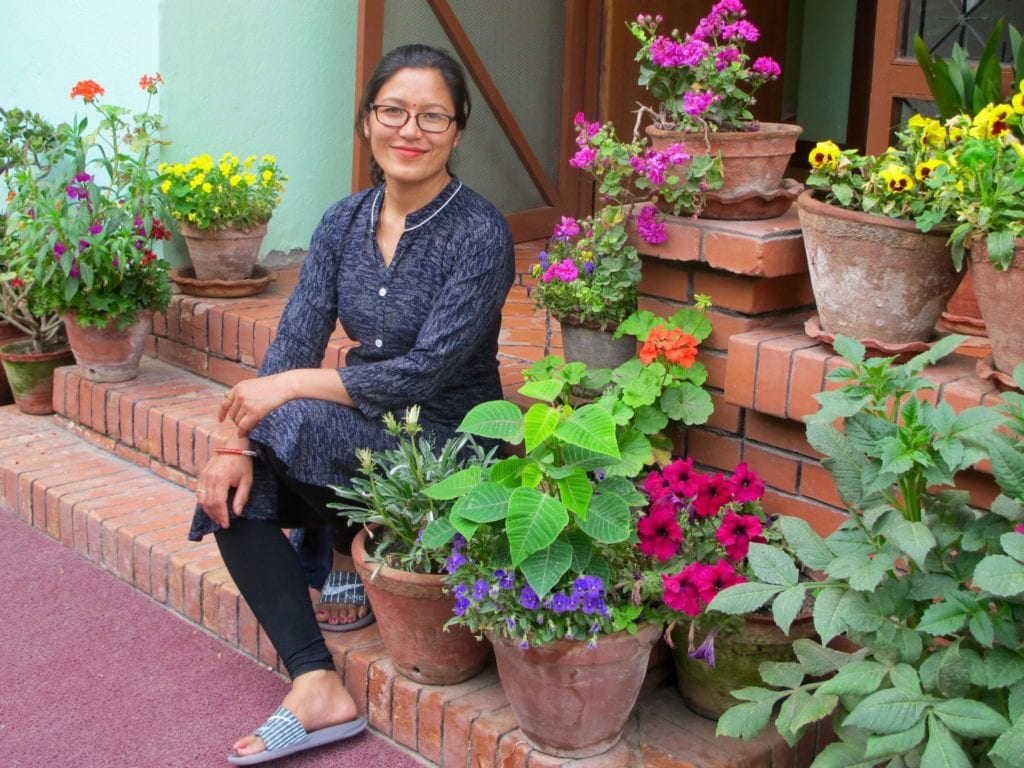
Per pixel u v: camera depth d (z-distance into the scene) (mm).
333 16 5113
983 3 4438
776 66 3037
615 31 5605
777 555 2367
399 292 2982
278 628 2895
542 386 2545
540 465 2484
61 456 4367
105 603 3578
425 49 2936
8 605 3553
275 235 5117
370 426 2928
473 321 2926
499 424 2551
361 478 2926
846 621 2211
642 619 2525
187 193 4508
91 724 2980
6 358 4680
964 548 2258
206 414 4156
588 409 2475
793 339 2852
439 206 2979
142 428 4234
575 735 2553
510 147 5535
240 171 4906
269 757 2758
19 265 4449
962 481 2602
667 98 3096
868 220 2596
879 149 4375
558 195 5773
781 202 3039
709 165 2926
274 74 4973
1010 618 2135
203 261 4656
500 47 5426
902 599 2260
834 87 7211
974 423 2195
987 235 2457
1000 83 3746
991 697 2215
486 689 2836
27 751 2871
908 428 2170
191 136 4781
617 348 3244
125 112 4551
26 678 3174
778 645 2580
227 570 3277
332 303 3113
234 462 2891
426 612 2719
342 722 2873
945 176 2531
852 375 2326
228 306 4523
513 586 2447
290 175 5121
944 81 3738
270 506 2949
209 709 3047
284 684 3152
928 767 2002
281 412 2834
